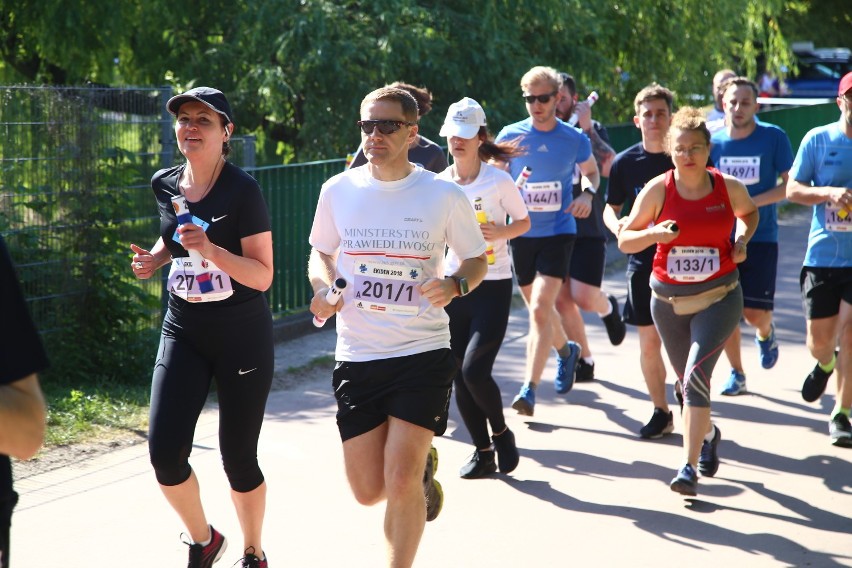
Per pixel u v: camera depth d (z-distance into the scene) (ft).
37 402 8.57
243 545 17.53
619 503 20.26
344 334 15.66
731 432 25.07
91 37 56.90
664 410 24.50
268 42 54.03
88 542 17.99
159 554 17.56
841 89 24.20
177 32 58.23
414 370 15.24
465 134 21.09
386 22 53.67
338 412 15.80
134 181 29.55
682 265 20.62
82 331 28.78
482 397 21.02
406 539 14.70
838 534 18.83
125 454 22.68
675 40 72.59
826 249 24.64
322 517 19.36
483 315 21.06
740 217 21.33
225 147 15.98
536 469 22.21
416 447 15.05
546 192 26.00
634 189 24.90
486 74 56.65
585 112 32.24
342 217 15.65
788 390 28.89
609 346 33.94
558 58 63.10
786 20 122.93
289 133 61.21
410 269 15.33
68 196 28.09
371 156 15.26
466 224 15.62
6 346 8.46
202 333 15.60
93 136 28.48
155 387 15.51
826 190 24.06
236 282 15.55
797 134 80.28
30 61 64.23
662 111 24.38
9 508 9.09
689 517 19.57
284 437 24.17
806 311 25.25
